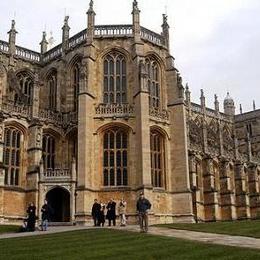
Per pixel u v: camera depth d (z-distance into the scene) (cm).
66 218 5644
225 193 8075
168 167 6019
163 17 6719
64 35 6631
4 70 6191
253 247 2389
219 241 2695
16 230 4241
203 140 8056
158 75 6425
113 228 3703
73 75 6397
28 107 5853
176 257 2072
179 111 6203
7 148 5541
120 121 5834
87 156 5581
